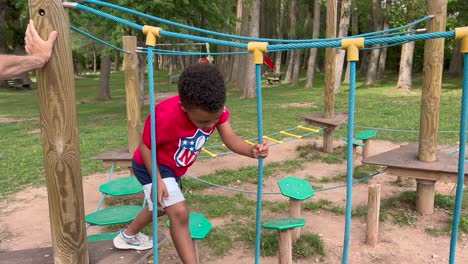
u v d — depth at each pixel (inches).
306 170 268.5
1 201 222.8
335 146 333.7
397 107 540.7
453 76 957.8
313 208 197.6
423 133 183.5
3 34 981.8
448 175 172.4
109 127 470.3
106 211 139.3
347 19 727.1
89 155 319.0
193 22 611.8
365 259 149.2
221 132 93.6
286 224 126.7
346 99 666.2
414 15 682.8
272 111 551.5
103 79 829.2
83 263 92.7
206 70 76.5
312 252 151.9
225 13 613.3
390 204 196.9
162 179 87.8
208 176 253.8
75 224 90.6
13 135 433.1
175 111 83.4
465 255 150.7
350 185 80.8
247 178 250.7
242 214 191.9
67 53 85.7
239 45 85.4
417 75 1064.2
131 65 211.0
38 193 234.4
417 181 185.6
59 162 87.4
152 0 477.4
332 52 305.6
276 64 1204.5
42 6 81.7
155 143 81.4
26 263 94.7
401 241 162.4
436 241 162.1
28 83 1135.6
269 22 1364.4
